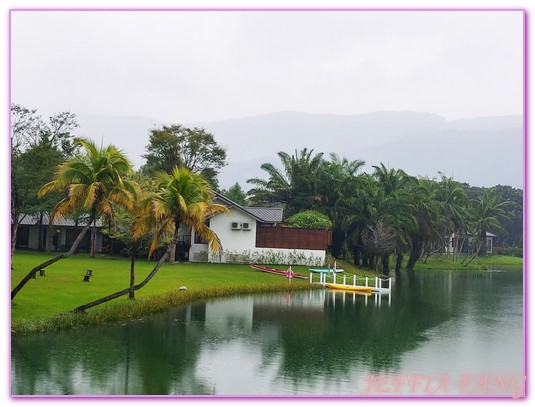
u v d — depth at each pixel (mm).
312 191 69688
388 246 65812
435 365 23422
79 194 24922
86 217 56125
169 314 31312
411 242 71188
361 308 37812
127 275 40094
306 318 32688
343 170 74062
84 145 25453
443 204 88312
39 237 56812
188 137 70062
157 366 21234
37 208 47250
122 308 28766
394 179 74375
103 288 33500
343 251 69062
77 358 21594
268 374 21031
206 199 28531
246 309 34625
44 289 31312
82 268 41875
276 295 41719
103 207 25719
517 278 69875
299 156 72750
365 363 23266
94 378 19469
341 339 27562
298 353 24375
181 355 22875
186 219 27484
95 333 25438
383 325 31875
